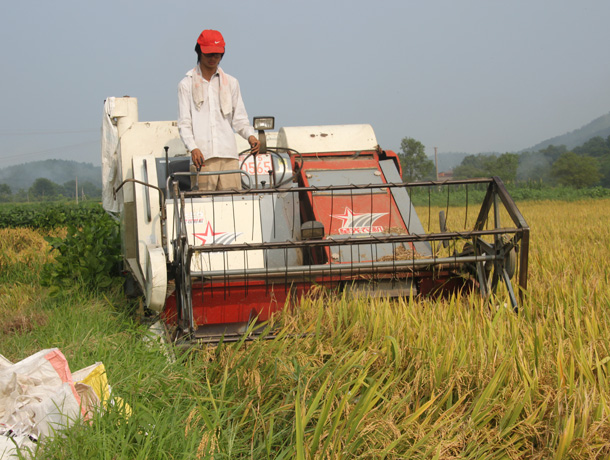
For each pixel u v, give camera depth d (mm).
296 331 4367
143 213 5266
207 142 5836
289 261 5574
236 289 5289
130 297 6871
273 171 5969
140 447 2898
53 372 3168
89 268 7289
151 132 7344
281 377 3711
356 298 4828
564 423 3127
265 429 3285
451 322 4535
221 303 5297
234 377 3836
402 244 5559
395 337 4156
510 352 3879
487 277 5293
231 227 5535
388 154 6676
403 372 3869
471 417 3229
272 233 5594
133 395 3438
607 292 5332
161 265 4418
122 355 4324
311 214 5902
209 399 3357
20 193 189750
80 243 7422
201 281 5055
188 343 4273
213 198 5254
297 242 4547
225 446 3162
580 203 33406
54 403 2895
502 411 3348
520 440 3287
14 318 5980
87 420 2977
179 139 7383
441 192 41156
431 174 77438
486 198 5281
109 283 7352
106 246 7477
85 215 23469
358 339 4316
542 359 3762
